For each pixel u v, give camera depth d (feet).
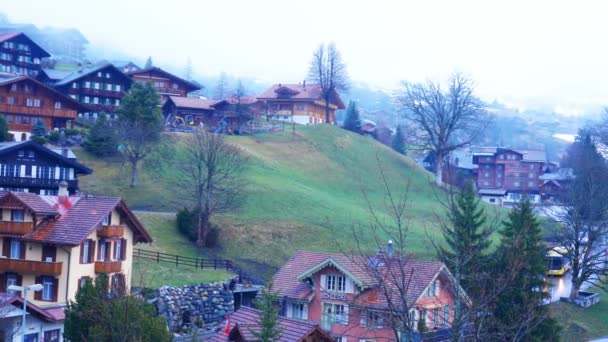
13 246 191.21
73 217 193.98
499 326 82.89
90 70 441.68
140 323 120.26
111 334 118.01
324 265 186.91
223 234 270.67
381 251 80.18
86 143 319.47
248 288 229.86
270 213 294.46
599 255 269.03
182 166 289.33
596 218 264.72
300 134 430.20
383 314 86.99
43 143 319.27
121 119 315.17
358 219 304.91
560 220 300.20
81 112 388.37
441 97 393.70
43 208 192.03
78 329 130.41
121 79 442.50
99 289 132.67
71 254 184.75
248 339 123.24
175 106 436.76
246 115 440.86
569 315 241.96
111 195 285.43
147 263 230.48
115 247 203.41
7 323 161.07
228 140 384.27
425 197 373.61
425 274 164.04
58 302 184.34
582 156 427.33
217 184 271.69
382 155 432.25
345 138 440.04
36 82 360.28
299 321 126.93
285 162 382.22
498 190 499.51
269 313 117.08
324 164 396.16
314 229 285.64
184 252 250.98
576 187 286.87
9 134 322.75
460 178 436.35
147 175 306.14
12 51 502.38
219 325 213.25
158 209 281.74
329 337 127.24
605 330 236.22
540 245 175.01
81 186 288.10
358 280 177.37
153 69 483.92
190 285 213.66
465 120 414.41
